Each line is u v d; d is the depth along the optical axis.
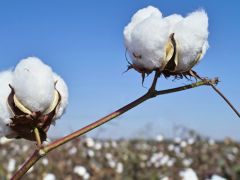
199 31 0.41
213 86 0.41
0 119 0.39
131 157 3.20
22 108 0.39
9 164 2.55
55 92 0.40
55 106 0.39
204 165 2.93
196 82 0.41
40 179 2.32
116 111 0.39
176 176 2.54
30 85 0.39
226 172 1.92
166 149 3.67
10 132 0.39
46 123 0.39
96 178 2.56
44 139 0.39
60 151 3.07
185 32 0.41
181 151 3.52
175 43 0.41
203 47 0.42
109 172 2.68
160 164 2.83
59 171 2.62
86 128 0.38
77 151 3.13
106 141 3.62
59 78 0.41
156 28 0.41
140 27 0.41
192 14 0.42
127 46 0.42
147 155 3.46
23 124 0.39
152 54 0.41
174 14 0.42
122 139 3.82
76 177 2.48
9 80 0.39
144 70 0.41
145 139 3.84
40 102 0.39
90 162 2.87
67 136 0.38
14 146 3.03
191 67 0.41
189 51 0.41
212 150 3.38
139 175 2.61
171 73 0.42
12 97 0.39
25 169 0.38
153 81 0.40
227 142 3.49
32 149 2.97
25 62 0.39
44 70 0.39
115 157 3.28
